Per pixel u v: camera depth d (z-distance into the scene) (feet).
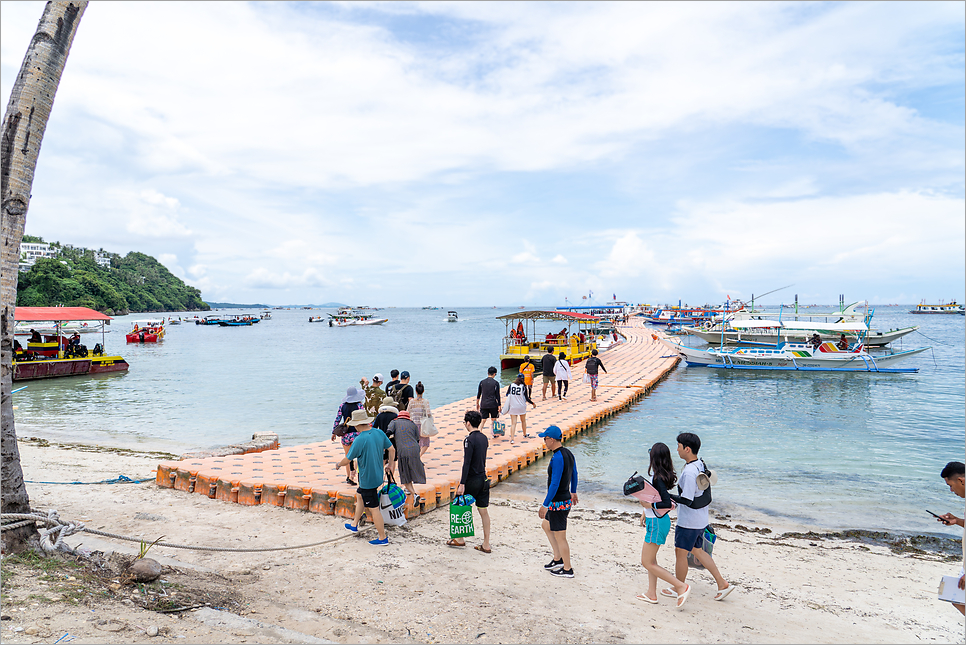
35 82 16.30
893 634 16.55
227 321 376.27
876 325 320.50
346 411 28.37
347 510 26.05
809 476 38.47
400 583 18.57
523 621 15.93
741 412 64.08
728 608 17.90
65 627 12.02
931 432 53.21
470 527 22.57
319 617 15.39
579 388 75.77
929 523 29.53
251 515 26.04
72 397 77.56
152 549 20.44
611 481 37.65
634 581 20.06
